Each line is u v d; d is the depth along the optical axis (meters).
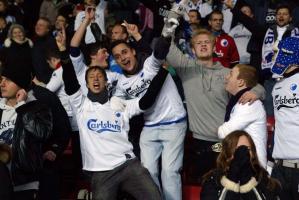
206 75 8.55
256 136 7.85
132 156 8.26
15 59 12.80
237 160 6.46
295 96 7.48
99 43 9.20
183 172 9.68
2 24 14.84
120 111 8.31
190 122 8.70
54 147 8.52
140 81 8.51
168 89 8.55
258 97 7.95
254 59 12.42
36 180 8.00
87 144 8.23
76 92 8.28
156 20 14.02
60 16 13.57
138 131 8.89
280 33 11.94
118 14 14.10
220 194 6.50
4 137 8.19
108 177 8.15
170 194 8.49
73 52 8.80
